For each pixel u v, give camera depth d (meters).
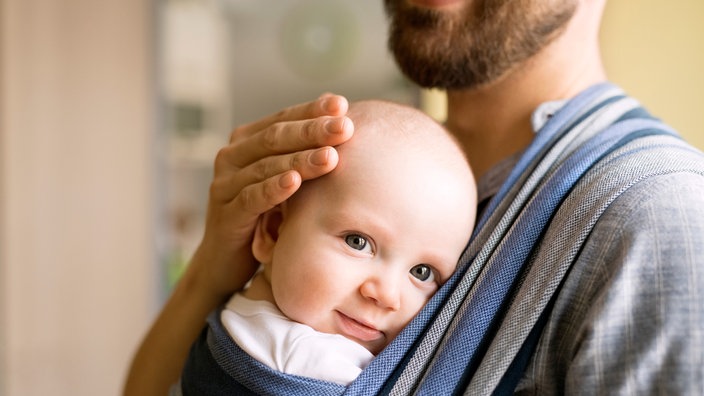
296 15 3.41
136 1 2.32
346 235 0.62
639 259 0.47
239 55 3.43
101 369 2.34
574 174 0.58
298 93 3.49
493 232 0.59
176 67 2.62
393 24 0.81
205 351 0.66
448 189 0.63
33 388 2.22
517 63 0.74
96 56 2.27
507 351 0.52
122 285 2.36
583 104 0.68
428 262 0.63
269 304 0.65
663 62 1.79
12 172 2.14
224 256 0.76
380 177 0.61
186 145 2.72
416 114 0.69
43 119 2.19
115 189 2.32
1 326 2.16
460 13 0.73
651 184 0.51
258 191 0.63
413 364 0.55
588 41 0.77
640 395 0.44
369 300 0.61
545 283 0.52
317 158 0.60
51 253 2.24
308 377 0.57
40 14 2.16
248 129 0.77
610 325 0.46
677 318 0.44
